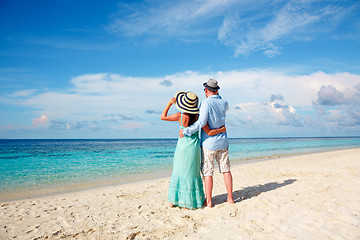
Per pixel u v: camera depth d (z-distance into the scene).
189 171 3.72
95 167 13.05
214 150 3.77
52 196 6.20
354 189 4.66
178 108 3.70
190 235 2.80
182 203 3.72
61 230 3.16
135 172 10.88
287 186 5.28
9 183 8.45
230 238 2.66
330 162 10.82
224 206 3.84
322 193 4.45
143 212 3.82
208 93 3.92
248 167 10.10
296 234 2.69
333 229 2.77
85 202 4.93
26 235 3.03
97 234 2.96
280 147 33.66
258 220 3.20
